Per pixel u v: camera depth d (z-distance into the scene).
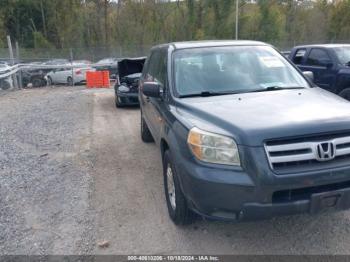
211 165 3.39
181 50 5.07
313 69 9.77
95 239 4.03
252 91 4.48
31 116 10.89
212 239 3.93
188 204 3.76
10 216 4.59
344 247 3.70
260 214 3.26
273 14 52.09
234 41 5.37
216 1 50.56
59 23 51.03
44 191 5.30
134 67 12.48
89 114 11.15
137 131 8.66
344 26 55.19
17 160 6.68
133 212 4.59
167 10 52.97
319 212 3.33
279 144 3.25
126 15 53.16
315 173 3.20
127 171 5.99
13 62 20.72
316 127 3.29
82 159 6.65
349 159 3.33
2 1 48.47
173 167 3.94
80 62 25.89
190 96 4.46
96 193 5.18
